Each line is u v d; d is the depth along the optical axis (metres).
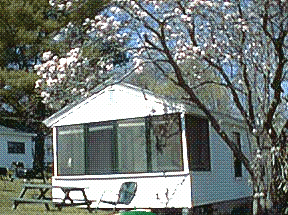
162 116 12.77
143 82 12.79
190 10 10.12
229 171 14.66
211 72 11.66
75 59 10.98
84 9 17.16
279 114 10.89
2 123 32.50
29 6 27.36
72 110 14.20
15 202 12.55
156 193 12.63
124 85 13.20
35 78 26.09
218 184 13.78
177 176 12.44
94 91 13.00
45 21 26.89
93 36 11.12
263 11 9.82
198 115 12.93
